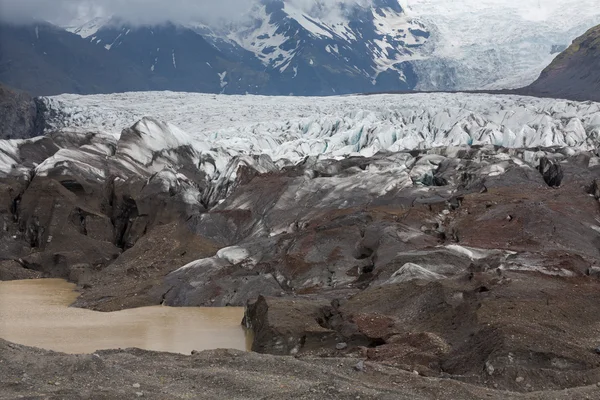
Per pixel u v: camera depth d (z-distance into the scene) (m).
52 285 60.31
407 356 32.59
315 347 36.62
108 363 29.23
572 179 72.88
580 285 41.38
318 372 28.67
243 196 70.38
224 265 56.06
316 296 47.06
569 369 29.86
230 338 41.84
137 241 65.88
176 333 43.19
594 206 63.31
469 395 26.06
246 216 66.94
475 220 60.06
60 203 69.69
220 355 31.14
